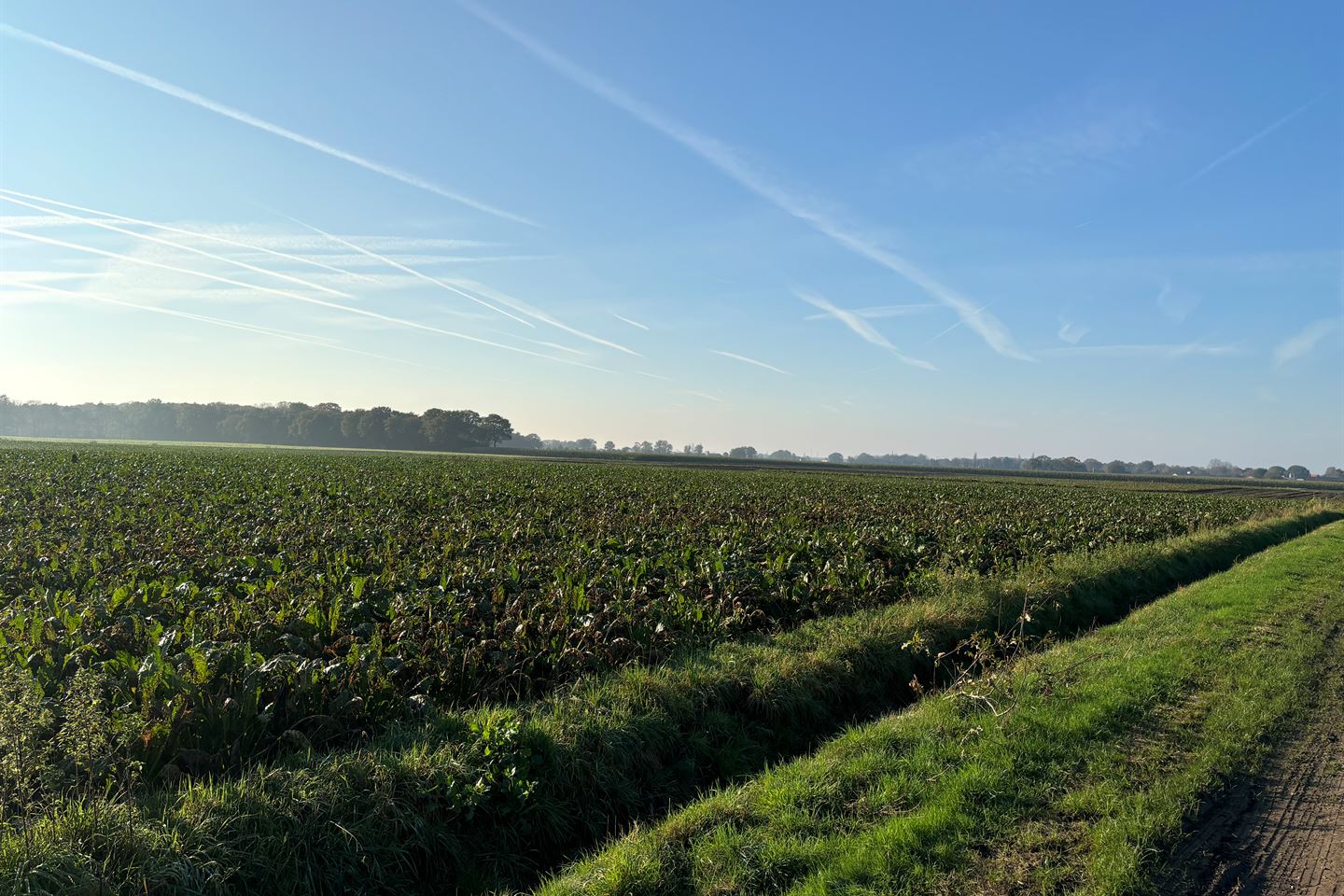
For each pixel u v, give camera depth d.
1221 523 30.56
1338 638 11.10
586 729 7.17
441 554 14.27
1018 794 6.03
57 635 8.00
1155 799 5.91
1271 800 6.11
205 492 25.73
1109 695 8.16
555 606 10.29
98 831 4.75
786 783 6.35
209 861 4.83
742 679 8.84
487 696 8.04
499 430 195.75
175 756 5.96
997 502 36.06
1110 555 18.12
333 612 8.80
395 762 6.09
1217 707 7.97
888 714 9.11
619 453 186.00
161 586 10.23
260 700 6.86
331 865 5.31
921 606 12.07
